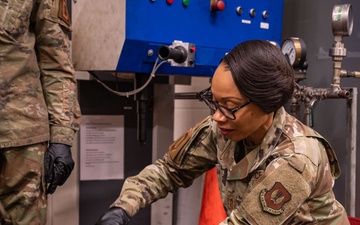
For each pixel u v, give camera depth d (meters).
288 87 0.89
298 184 0.86
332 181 0.99
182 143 1.14
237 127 0.91
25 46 1.31
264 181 0.88
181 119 2.38
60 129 1.36
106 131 1.79
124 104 1.82
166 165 1.15
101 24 1.52
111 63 1.49
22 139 1.28
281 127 0.96
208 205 1.96
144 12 1.46
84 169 1.77
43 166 1.34
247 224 0.88
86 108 1.74
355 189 1.89
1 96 1.25
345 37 1.94
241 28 1.75
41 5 1.35
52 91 1.38
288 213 0.87
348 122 1.78
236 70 0.85
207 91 0.99
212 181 1.95
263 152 0.95
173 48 1.47
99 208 1.81
